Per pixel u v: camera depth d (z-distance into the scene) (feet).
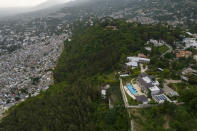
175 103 242.58
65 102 329.11
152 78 303.07
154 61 384.06
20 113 363.76
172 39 519.19
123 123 240.53
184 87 279.69
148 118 230.89
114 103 287.89
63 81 500.74
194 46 487.61
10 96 500.74
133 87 303.07
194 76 311.47
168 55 422.41
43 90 495.41
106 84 349.00
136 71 355.97
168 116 223.10
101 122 257.55
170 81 306.76
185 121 210.18
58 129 272.51
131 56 435.94
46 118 305.32
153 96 262.88
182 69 353.10
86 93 329.31
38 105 369.09
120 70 385.09
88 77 429.79
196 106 219.61
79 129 260.83
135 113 245.65
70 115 293.02
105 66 434.30
